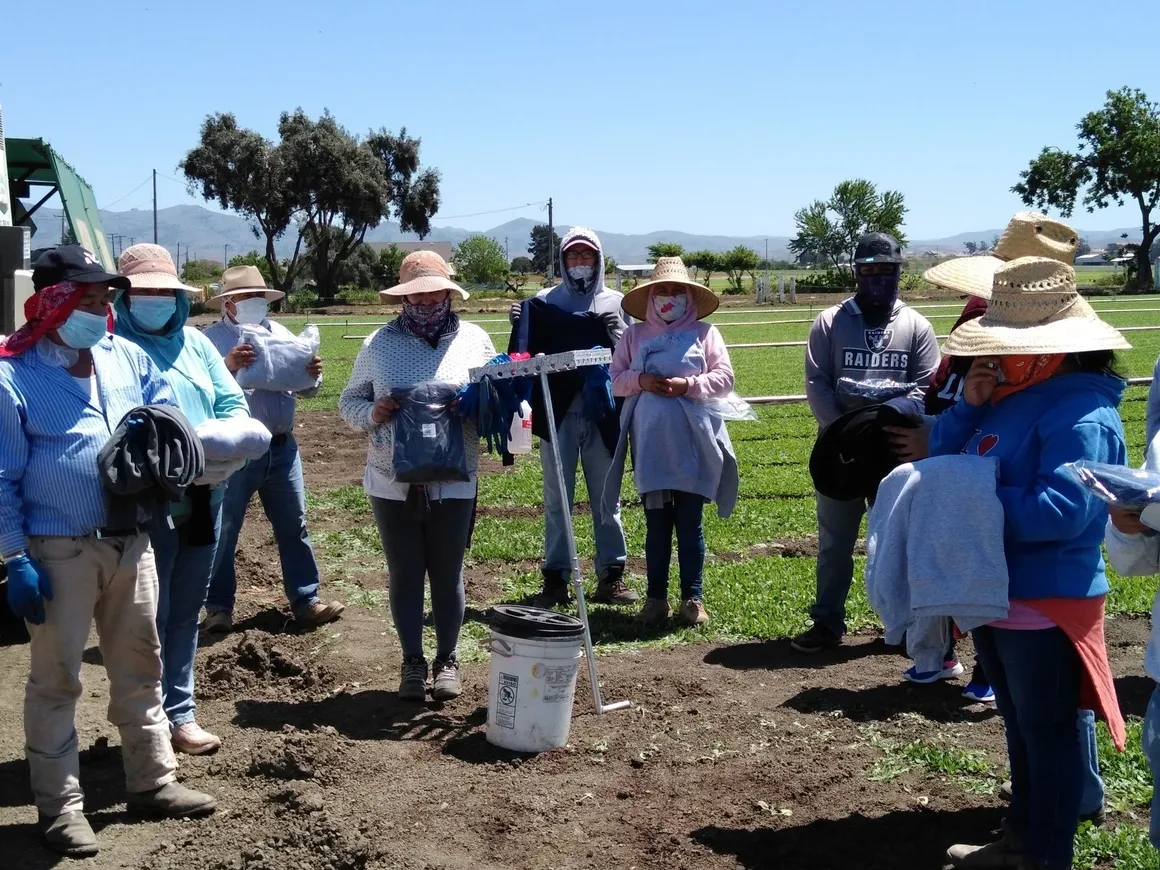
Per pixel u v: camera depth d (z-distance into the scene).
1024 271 4.28
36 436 4.76
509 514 11.83
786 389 22.97
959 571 4.21
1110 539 3.98
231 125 72.94
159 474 4.81
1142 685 6.65
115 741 6.18
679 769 5.64
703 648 7.55
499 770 5.68
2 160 9.20
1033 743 4.29
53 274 4.69
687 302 7.87
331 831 5.00
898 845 4.86
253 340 7.70
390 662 7.41
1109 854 4.68
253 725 6.34
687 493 7.84
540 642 5.78
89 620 4.91
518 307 8.52
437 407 6.31
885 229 86.75
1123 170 78.19
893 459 6.34
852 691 6.67
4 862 4.77
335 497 12.91
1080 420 4.16
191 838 5.02
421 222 81.19
